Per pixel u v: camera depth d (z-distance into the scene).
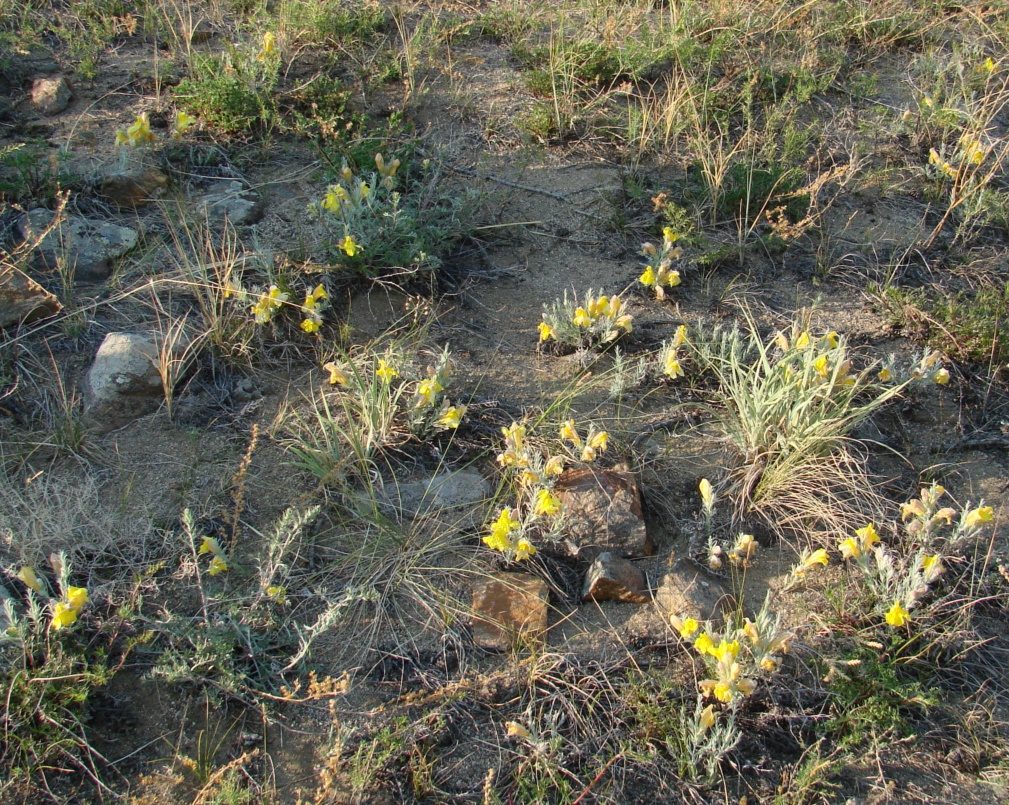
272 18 5.68
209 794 2.47
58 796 2.49
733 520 3.35
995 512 3.46
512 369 3.95
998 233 4.87
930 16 6.46
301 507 3.26
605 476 3.35
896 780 2.66
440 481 3.42
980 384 4.00
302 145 4.94
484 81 5.62
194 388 3.69
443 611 2.98
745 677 2.76
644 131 5.10
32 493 3.14
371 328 4.07
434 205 4.53
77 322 3.75
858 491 3.46
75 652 2.74
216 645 2.71
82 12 5.69
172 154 4.70
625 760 2.66
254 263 4.09
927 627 2.97
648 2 6.14
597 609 3.05
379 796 2.55
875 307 4.37
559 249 4.62
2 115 4.88
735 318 4.27
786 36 6.03
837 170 4.80
